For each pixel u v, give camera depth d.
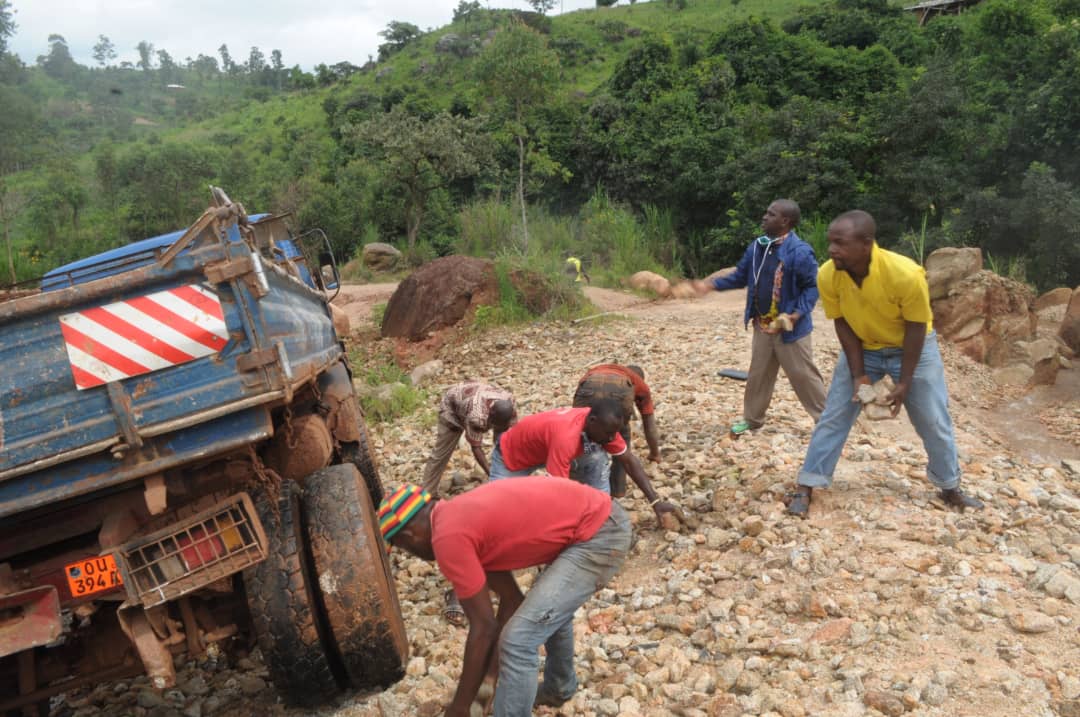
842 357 5.13
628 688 3.79
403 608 5.04
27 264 30.48
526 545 3.20
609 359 10.93
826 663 3.75
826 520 5.08
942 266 10.95
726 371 9.01
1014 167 24.55
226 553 3.57
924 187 25.47
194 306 3.42
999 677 3.46
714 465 6.29
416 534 3.19
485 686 3.48
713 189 33.28
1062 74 24.25
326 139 84.25
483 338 12.69
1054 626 3.80
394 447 8.47
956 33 47.41
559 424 4.27
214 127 132.12
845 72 45.19
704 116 37.62
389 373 11.38
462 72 93.12
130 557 3.49
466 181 44.09
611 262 24.94
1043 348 10.05
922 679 3.47
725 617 4.23
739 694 3.66
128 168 69.44
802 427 6.91
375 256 32.47
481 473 6.93
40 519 3.56
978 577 4.27
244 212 3.69
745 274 6.57
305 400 5.32
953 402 8.95
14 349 3.28
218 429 3.46
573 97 62.09
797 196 27.50
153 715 4.43
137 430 3.32
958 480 5.14
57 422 3.29
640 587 4.74
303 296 6.00
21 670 3.73
